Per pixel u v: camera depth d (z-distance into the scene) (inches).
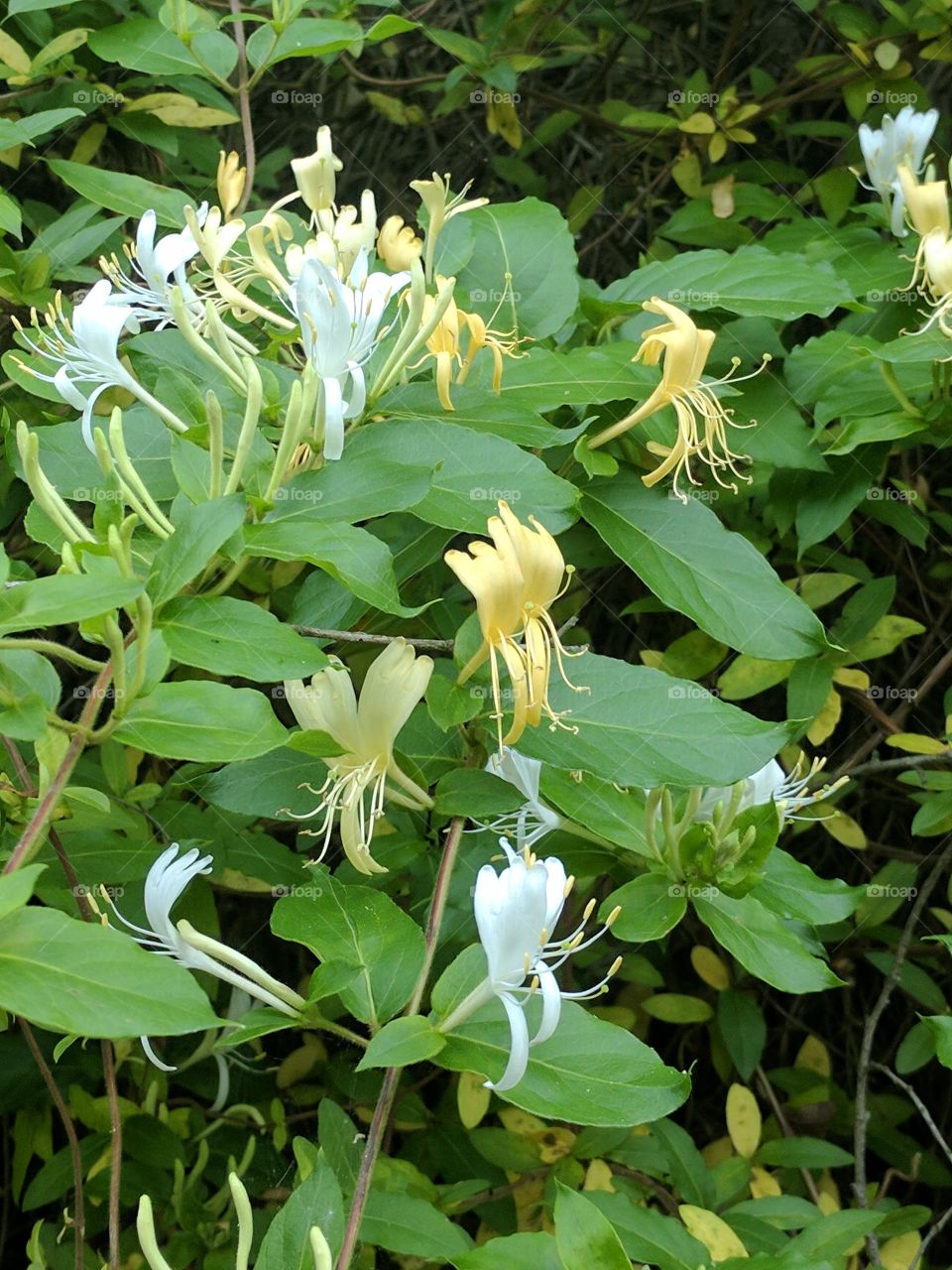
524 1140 15.9
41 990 7.5
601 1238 9.6
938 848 19.3
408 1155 17.3
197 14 16.2
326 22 16.1
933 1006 17.8
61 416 16.3
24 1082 16.7
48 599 8.3
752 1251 14.4
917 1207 15.5
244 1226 9.1
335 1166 12.6
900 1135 19.7
